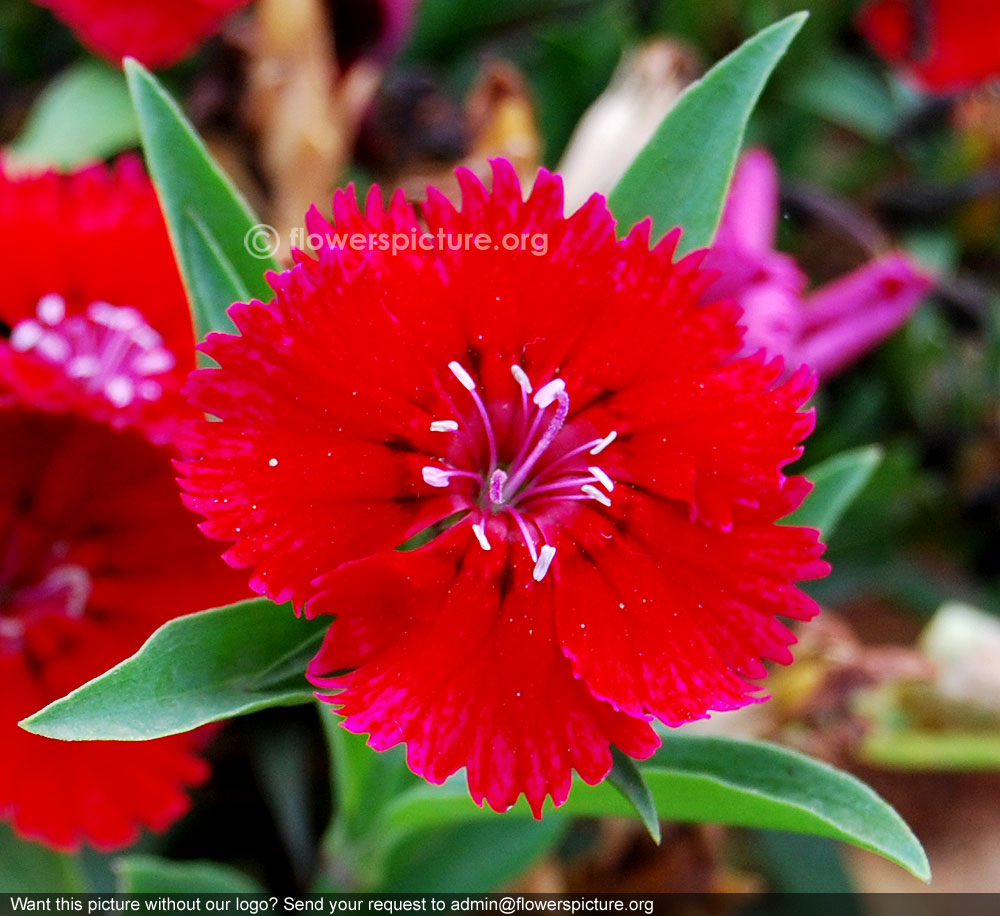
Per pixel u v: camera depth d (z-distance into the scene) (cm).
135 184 18
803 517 19
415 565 15
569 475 16
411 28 23
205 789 21
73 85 22
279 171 21
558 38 24
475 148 21
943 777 27
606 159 20
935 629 22
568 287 16
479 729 15
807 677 21
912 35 25
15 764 17
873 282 21
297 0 20
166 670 15
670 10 26
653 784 16
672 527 16
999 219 28
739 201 21
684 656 15
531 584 16
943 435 26
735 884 22
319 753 21
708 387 16
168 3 21
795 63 26
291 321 15
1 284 18
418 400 16
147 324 18
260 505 15
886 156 28
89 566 17
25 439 17
